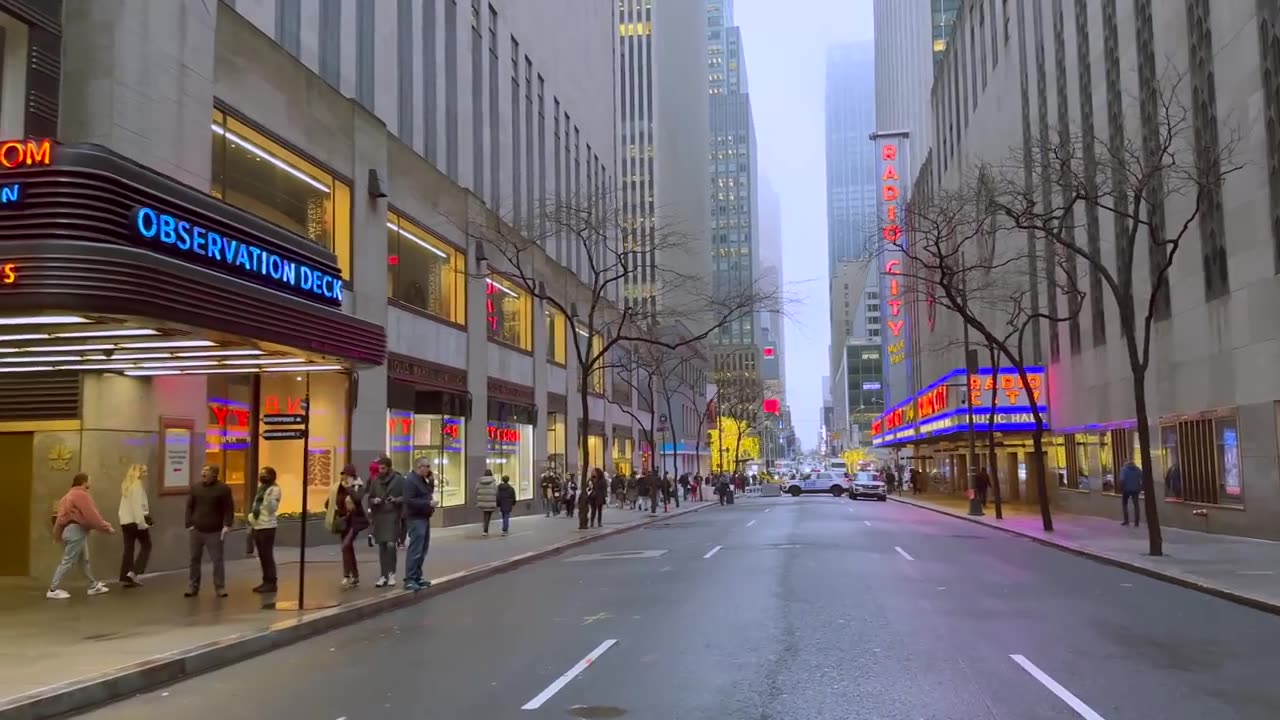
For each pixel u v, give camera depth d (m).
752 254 170.38
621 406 56.78
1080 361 33.41
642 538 26.86
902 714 7.26
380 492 15.21
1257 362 20.62
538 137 41.84
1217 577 14.82
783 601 13.31
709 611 12.56
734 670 8.90
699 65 128.12
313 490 23.20
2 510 15.48
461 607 13.74
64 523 13.61
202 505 13.73
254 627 11.07
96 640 10.24
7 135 14.61
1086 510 33.16
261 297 13.09
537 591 15.38
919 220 51.38
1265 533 20.56
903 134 102.62
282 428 13.16
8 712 7.32
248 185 19.86
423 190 28.45
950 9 88.81
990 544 22.81
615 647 10.19
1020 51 39.81
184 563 17.28
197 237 12.32
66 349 13.72
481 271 33.00
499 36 36.53
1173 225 24.83
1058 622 11.43
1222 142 21.62
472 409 31.89
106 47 15.54
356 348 15.84
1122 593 14.06
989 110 46.19
